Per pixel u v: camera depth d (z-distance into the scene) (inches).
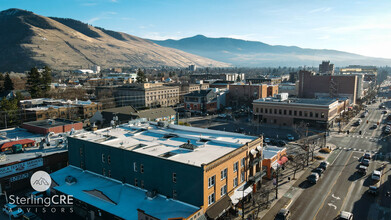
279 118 4242.1
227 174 1656.0
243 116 5128.0
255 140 1980.8
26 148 2390.5
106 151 1905.8
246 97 5999.0
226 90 6245.1
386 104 6619.1
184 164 1505.9
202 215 1422.2
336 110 4384.8
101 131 2449.6
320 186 2037.4
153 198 1617.9
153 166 1651.1
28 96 5826.8
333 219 1594.5
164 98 6432.1
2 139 2546.8
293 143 3235.7
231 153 1683.1
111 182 1866.4
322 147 3004.4
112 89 6560.0
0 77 6619.1
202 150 1819.6
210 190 1518.2
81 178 1957.4
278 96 4517.7
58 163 2258.9
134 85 6668.3
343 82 5797.2
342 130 3848.4
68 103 4849.9
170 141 2089.1
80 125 3029.0
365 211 1672.0
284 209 1611.7
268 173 2201.0
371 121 4485.7
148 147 1883.6
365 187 2004.2
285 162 2412.6
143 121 2832.2
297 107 4052.7
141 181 1729.8
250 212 1694.1
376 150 2891.2
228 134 2197.3
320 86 6077.8
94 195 1704.0
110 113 4028.1
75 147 2134.6
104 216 1551.4
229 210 1692.9
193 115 5374.0
